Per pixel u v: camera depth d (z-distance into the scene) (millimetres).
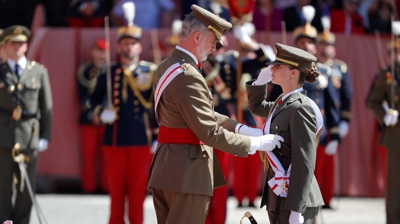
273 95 25953
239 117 26234
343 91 31188
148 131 26609
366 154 34469
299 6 36375
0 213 24875
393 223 25984
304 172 16422
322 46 30812
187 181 17422
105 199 32812
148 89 26750
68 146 33312
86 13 35906
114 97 26484
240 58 25672
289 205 16344
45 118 25859
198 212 17719
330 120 29531
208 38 17766
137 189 26203
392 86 26156
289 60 17219
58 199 32781
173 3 37281
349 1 37094
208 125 17125
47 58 33531
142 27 36188
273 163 17031
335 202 33625
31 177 25547
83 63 33781
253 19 35938
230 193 36125
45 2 36594
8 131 24922
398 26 26938
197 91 17219
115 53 33562
